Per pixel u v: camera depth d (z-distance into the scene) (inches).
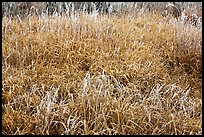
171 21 258.1
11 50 190.1
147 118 149.8
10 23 225.3
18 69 181.2
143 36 227.9
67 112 145.5
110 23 236.5
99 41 206.8
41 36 206.8
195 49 211.6
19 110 151.6
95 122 141.5
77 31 217.6
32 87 158.6
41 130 139.1
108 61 188.1
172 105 162.6
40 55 190.5
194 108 162.2
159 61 200.2
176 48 215.3
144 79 180.5
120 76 179.8
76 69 182.5
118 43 209.9
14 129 141.4
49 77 172.4
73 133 138.1
